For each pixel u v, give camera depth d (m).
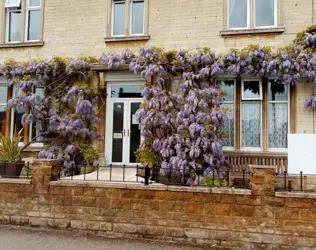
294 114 7.47
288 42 7.60
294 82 7.16
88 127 8.38
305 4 7.59
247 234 4.38
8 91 9.14
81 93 8.23
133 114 8.55
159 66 7.73
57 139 8.52
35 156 8.60
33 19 9.38
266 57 7.33
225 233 4.44
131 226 4.72
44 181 5.02
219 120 7.04
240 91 7.84
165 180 6.66
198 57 7.64
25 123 8.61
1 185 5.14
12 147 6.53
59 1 9.07
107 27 8.70
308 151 6.38
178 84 7.99
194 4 8.23
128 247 4.34
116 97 8.66
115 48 8.62
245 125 7.82
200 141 6.86
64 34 8.95
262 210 4.37
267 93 7.71
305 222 4.26
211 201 4.52
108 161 8.55
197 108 7.18
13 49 9.25
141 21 8.70
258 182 4.41
